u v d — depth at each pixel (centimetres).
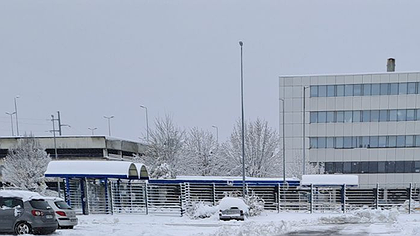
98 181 2838
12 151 4047
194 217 2305
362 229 1681
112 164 2533
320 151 5088
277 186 2831
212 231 1538
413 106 4950
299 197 2838
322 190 2964
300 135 5131
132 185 2850
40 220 1302
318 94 5103
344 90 5066
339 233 1542
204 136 4481
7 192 1356
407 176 4947
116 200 2791
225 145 4341
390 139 4994
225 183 2833
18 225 1293
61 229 1580
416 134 4944
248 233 1445
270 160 4159
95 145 4956
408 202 2828
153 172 3322
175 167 4125
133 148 5584
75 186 2830
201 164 4312
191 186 2855
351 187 3042
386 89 5000
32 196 1352
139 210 2703
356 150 5034
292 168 4622
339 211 2766
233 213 2144
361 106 5034
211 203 2638
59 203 1658
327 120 5088
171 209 2688
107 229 1592
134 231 1467
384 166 4991
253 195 2655
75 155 5006
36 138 4831
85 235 1316
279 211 2747
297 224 1933
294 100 5156
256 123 4238
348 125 5056
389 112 5000
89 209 2698
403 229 1623
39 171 3716
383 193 3083
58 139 5006
